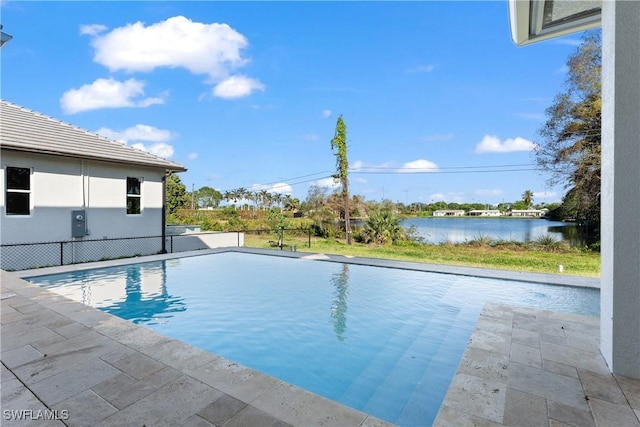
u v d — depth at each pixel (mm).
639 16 2529
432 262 10172
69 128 10055
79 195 9039
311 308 5766
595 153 14859
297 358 3941
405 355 3975
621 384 2475
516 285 6914
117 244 9859
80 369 2602
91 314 3965
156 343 3115
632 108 2562
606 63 2824
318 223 19781
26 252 8039
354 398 3082
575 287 6566
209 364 2693
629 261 2592
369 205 19703
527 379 2551
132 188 10477
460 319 5172
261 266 9156
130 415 2016
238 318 5281
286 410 2072
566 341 3301
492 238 16156
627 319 2602
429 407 2908
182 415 2014
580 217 16172
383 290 6832
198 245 12164
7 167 7832
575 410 2148
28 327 3527
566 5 3180
